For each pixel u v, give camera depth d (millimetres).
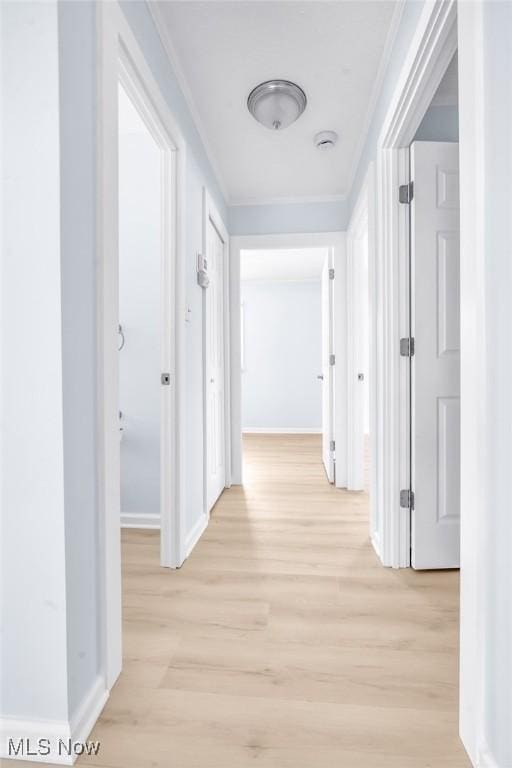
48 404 877
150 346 2322
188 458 2023
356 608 1495
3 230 873
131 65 1311
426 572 1773
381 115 1879
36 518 888
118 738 950
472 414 906
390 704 1050
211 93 2014
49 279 866
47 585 889
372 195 1929
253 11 1543
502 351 799
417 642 1303
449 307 1735
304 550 2006
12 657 905
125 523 2348
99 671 1055
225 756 906
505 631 795
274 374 6160
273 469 3818
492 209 828
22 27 849
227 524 2371
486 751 846
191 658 1226
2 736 899
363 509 2639
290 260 5039
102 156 1028
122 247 2326
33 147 856
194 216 2160
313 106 2107
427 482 1753
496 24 795
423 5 1260
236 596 1581
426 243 1727
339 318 3129
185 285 1931
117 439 1120
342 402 3137
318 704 1050
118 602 1137
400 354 1788
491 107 821
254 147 2504
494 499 829
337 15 1563
